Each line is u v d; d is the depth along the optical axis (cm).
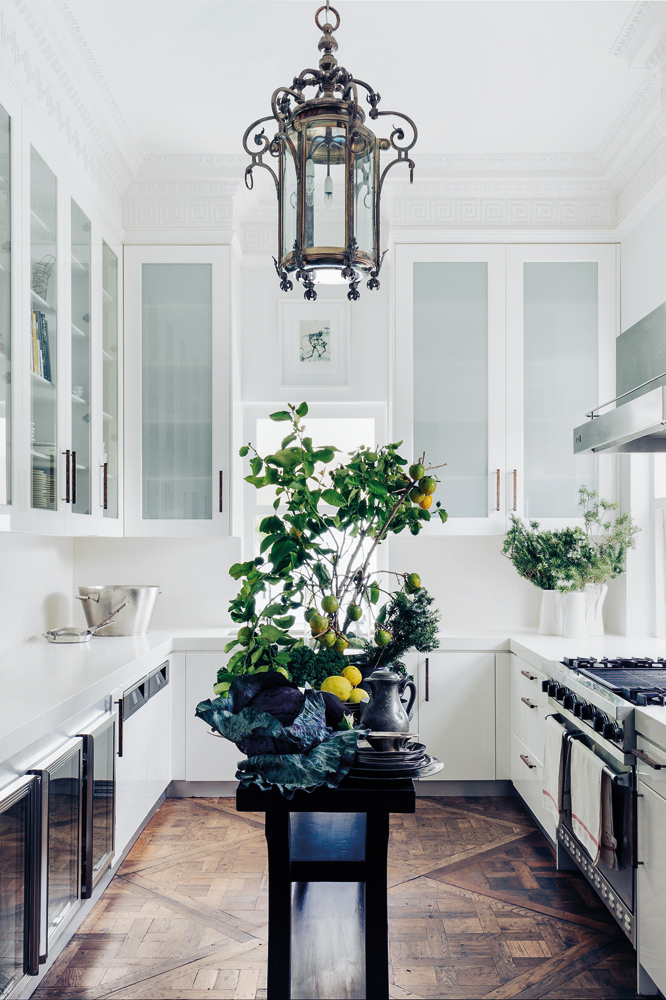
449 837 326
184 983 219
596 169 374
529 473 382
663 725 196
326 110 146
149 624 380
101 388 338
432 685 371
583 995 215
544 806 290
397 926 252
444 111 323
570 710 266
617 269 385
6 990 184
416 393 384
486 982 221
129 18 257
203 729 369
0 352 222
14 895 189
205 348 383
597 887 246
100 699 253
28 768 201
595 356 384
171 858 306
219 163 370
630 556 366
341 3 250
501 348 384
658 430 229
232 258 388
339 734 140
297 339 423
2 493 224
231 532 379
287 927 140
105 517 347
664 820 195
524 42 273
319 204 146
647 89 302
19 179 238
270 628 168
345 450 433
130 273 382
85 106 300
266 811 142
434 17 259
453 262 386
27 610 345
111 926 252
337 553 175
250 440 430
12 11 229
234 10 254
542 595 382
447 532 381
